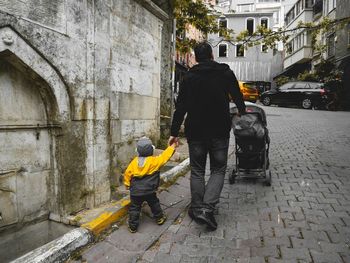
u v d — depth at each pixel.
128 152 5.72
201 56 3.97
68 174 3.90
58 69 3.63
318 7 28.33
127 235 3.67
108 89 4.48
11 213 3.51
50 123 3.78
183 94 3.91
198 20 12.30
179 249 3.36
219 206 4.41
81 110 4.04
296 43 32.12
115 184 5.21
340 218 3.94
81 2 3.95
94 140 4.24
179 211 4.32
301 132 10.30
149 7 6.23
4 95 3.35
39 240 3.86
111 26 5.12
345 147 7.92
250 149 5.07
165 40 9.16
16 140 3.52
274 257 3.13
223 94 3.84
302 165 6.34
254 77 39.25
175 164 6.48
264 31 11.58
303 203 4.43
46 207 3.91
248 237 3.55
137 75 6.00
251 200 4.61
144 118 6.34
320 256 3.12
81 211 4.12
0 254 3.44
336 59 23.06
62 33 3.68
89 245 3.45
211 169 3.98
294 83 21.34
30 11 3.27
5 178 3.44
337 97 19.67
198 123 3.85
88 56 4.10
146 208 4.37
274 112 17.42
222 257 3.17
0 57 3.20
